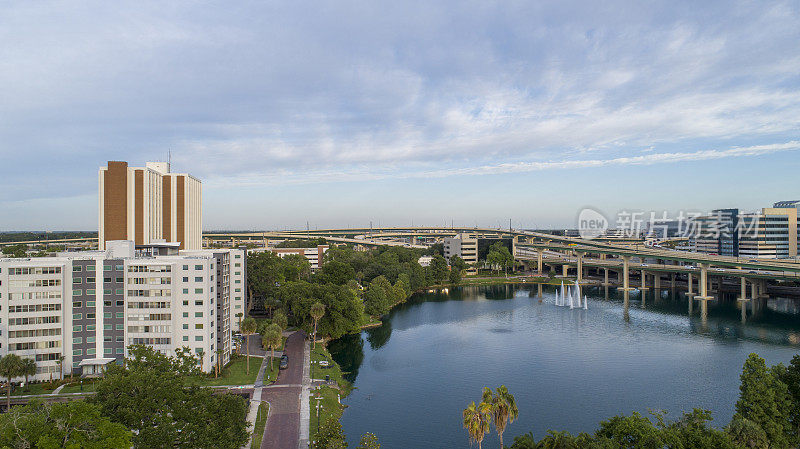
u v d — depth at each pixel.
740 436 67.69
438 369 134.50
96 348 117.94
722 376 124.62
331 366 133.00
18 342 111.62
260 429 90.31
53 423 56.56
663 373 127.56
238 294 162.62
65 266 116.00
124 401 65.50
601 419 99.56
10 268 111.50
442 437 92.94
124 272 118.44
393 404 109.50
